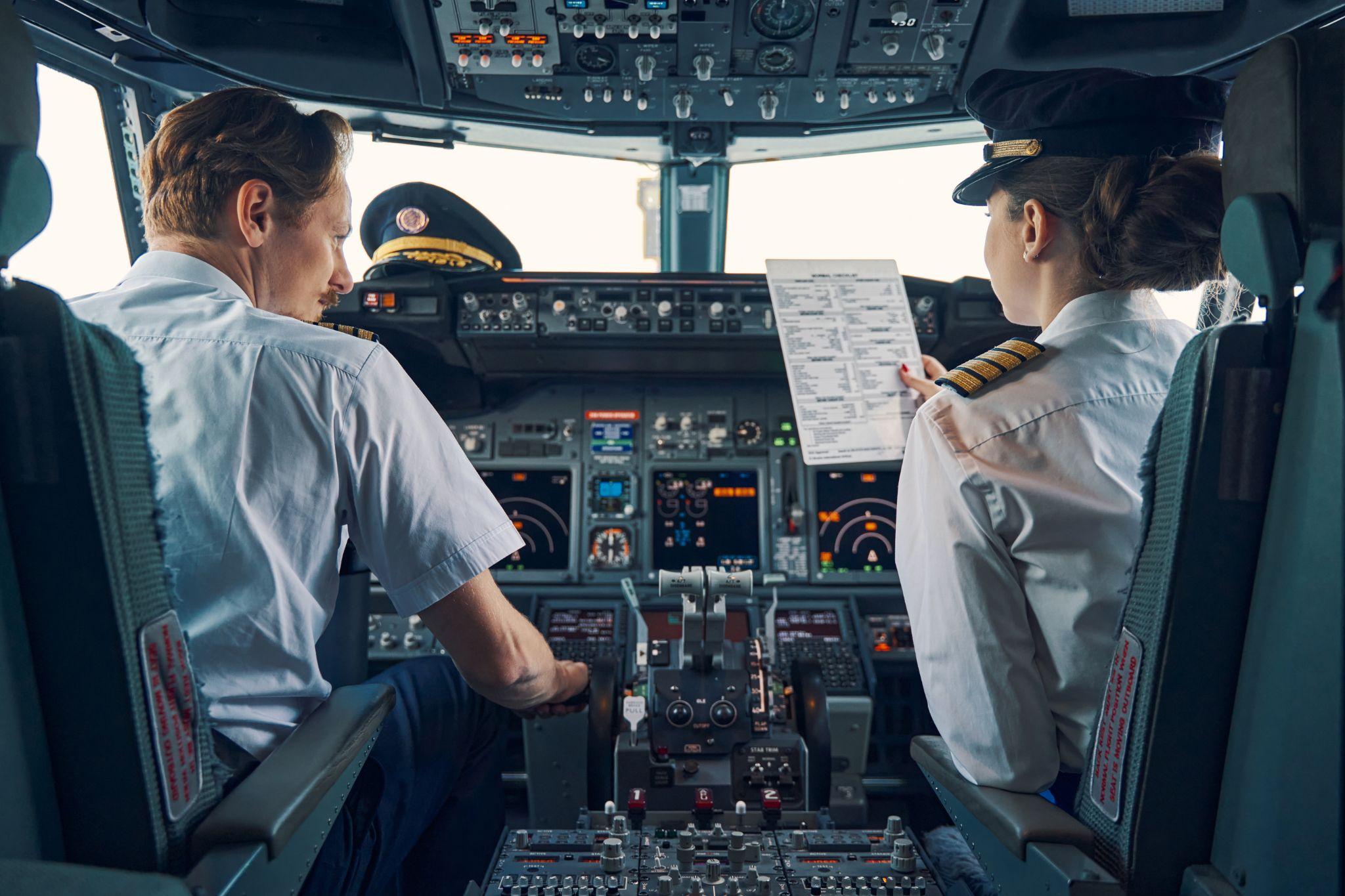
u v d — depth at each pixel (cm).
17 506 95
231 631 128
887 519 305
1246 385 97
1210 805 106
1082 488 123
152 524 107
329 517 135
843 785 273
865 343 246
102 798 101
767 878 164
